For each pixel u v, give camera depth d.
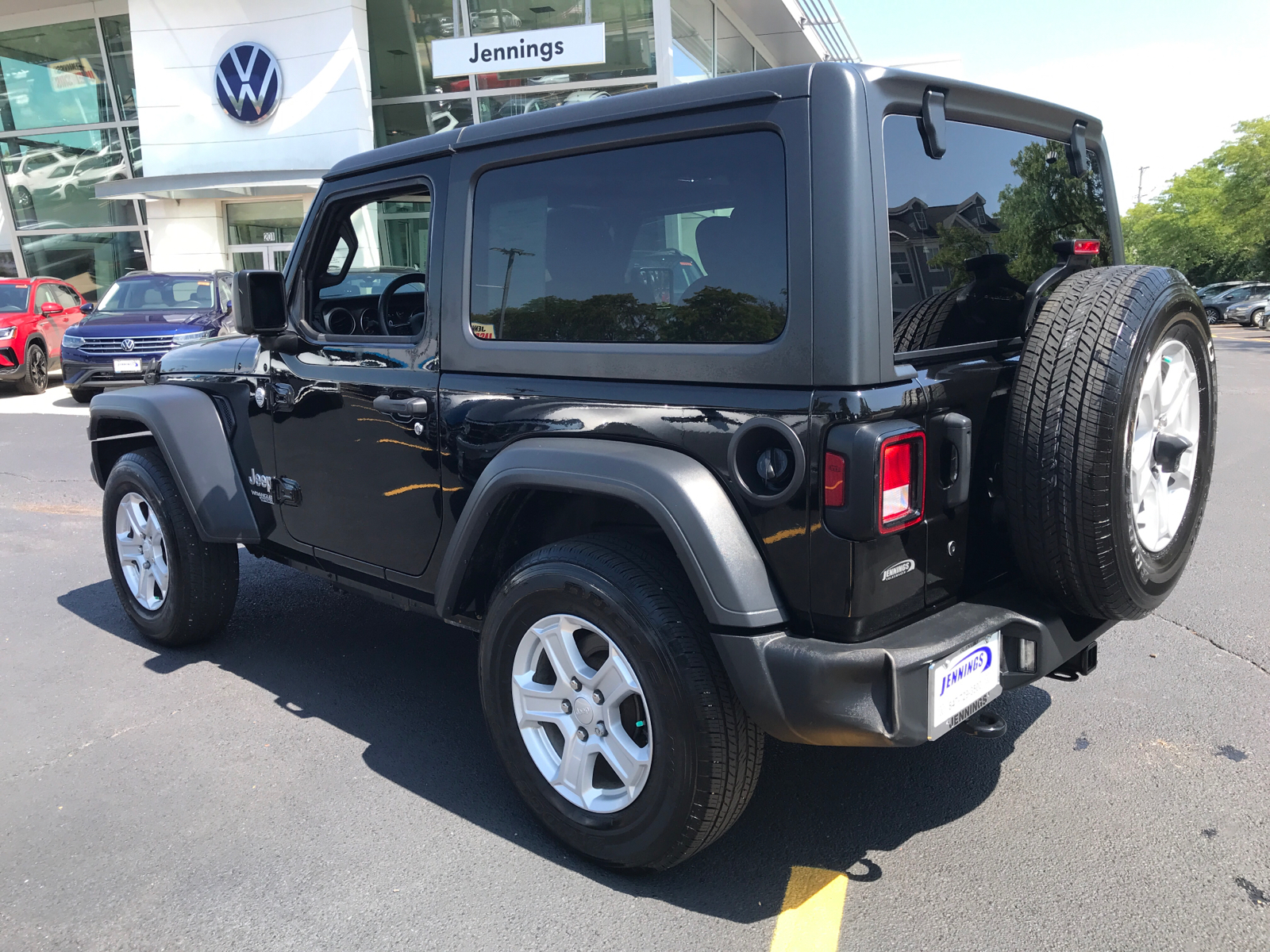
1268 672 3.63
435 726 3.29
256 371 3.41
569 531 2.71
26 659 3.89
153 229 18.20
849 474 1.93
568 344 2.43
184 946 2.17
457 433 2.67
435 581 2.88
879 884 2.38
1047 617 2.28
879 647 2.02
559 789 2.47
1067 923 2.21
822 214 1.96
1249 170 41.72
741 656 2.06
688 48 17.33
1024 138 2.61
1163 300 2.15
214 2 17.09
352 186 3.02
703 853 2.52
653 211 2.25
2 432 9.75
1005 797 2.78
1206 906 2.26
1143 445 2.25
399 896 2.35
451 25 16.88
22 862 2.50
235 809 2.75
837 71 1.96
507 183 2.57
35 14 19.28
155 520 3.78
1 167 20.34
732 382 2.11
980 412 2.28
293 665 3.82
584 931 2.21
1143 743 3.09
